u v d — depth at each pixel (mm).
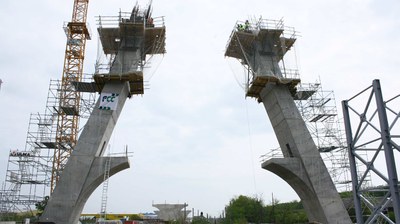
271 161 30438
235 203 71562
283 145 33844
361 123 8797
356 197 8742
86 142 29172
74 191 27609
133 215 71062
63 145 42312
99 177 28594
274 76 32031
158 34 34094
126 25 32875
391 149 7582
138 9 34250
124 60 32906
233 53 37219
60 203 27141
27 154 40594
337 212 28453
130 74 31391
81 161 28469
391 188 7414
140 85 33812
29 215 42406
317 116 39938
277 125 33844
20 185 39500
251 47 35500
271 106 34188
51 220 26625
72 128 45781
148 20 34719
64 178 27875
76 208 28156
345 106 9344
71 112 40156
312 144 30641
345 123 9242
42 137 39875
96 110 30625
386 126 7711
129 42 33812
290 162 30344
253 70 34531
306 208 31875
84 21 53156
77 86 34781
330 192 29062
